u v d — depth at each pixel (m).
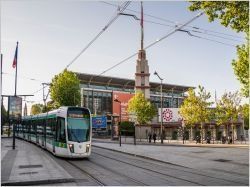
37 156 23.52
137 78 72.44
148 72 72.81
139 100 64.88
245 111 27.98
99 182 13.82
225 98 47.28
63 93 60.66
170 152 29.30
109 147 36.44
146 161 22.84
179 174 16.25
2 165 18.38
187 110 50.09
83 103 81.06
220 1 15.62
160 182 13.78
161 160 22.69
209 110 49.84
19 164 18.86
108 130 81.38
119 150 31.67
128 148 34.78
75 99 61.62
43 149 30.27
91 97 82.62
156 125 68.69
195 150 31.78
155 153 28.23
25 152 26.78
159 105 96.00
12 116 31.22
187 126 57.44
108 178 14.91
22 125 46.19
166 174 16.22
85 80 82.25
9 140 47.22
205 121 50.00
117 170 17.73
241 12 15.32
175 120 66.00
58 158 23.75
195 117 49.44
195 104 49.72
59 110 24.27
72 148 22.28
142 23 74.38
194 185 13.07
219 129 64.56
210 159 23.34
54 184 13.38
